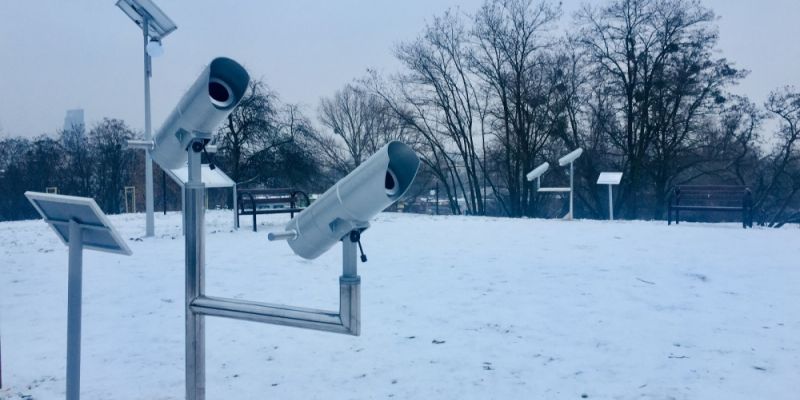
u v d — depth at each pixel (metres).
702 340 4.15
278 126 32.78
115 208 47.44
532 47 28.02
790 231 10.75
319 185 35.22
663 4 26.05
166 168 2.58
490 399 3.21
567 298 5.51
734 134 26.89
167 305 5.51
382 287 6.13
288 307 2.28
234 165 31.61
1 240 11.11
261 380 3.58
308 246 2.20
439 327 4.62
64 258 8.45
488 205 35.44
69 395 2.60
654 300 5.37
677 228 11.55
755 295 5.50
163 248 9.23
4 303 5.69
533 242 9.58
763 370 3.53
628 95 27.19
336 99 37.28
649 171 27.72
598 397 3.20
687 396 3.17
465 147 31.25
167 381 3.58
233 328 4.73
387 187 2.08
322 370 3.73
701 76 26.06
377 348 4.14
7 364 3.95
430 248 9.03
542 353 3.96
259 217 15.71
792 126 26.17
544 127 28.83
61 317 5.15
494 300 5.48
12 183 44.69
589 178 29.33
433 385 3.43
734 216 19.53
